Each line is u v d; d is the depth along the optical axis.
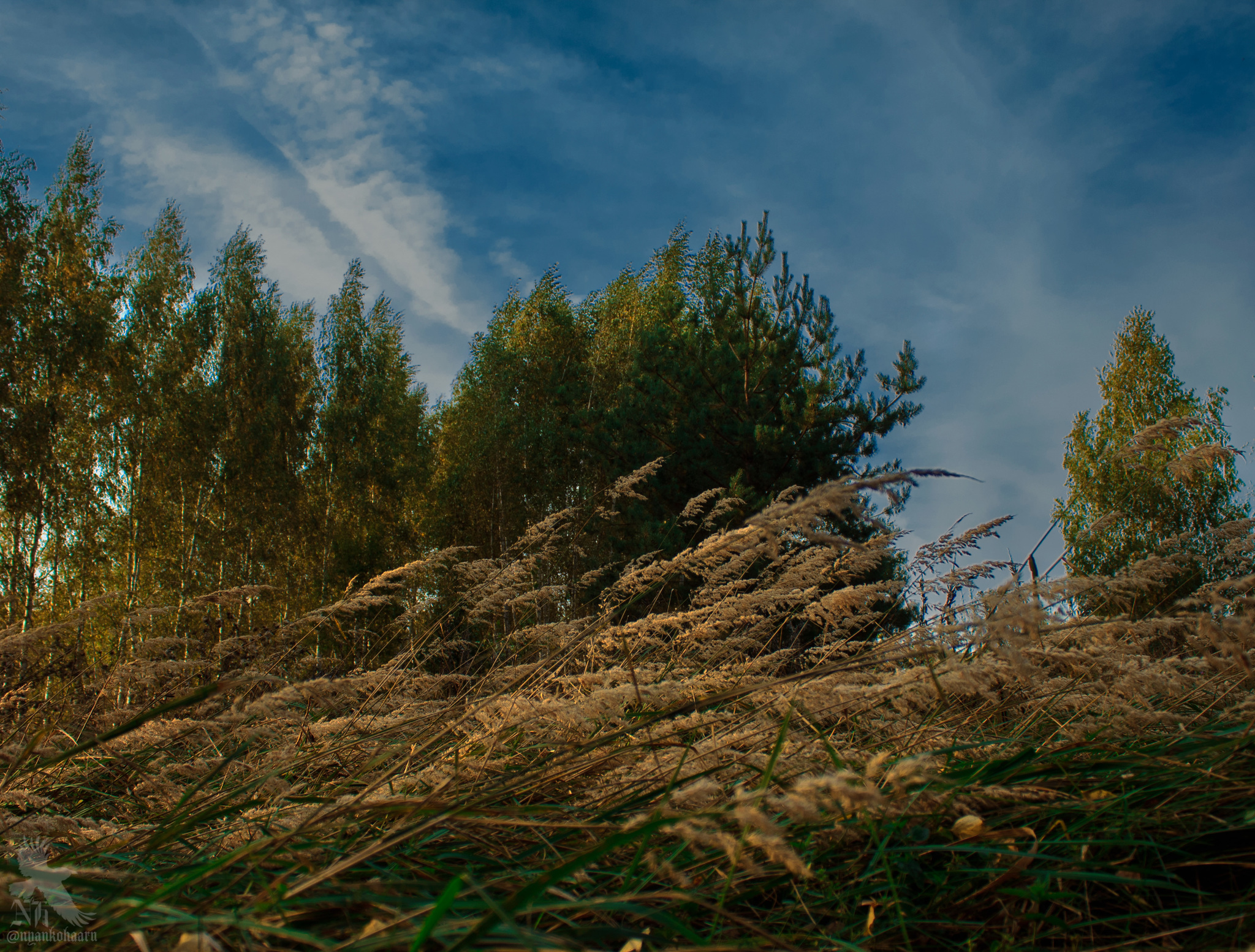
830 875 1.46
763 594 2.71
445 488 24.33
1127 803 1.54
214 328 21.36
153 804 2.19
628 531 12.34
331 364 25.31
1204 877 1.42
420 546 24.02
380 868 1.40
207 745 2.65
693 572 2.64
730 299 13.53
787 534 1.32
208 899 1.16
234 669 2.71
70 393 17.75
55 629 2.35
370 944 0.96
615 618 2.96
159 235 21.09
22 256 16.66
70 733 2.26
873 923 1.31
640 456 12.35
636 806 1.58
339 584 20.84
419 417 26.78
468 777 1.81
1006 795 1.44
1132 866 1.35
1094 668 1.94
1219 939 1.18
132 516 18.98
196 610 2.89
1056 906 1.36
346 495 23.31
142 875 1.46
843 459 12.45
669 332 13.95
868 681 2.20
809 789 1.00
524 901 0.93
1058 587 1.71
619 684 2.40
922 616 2.29
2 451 15.46
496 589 3.40
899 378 12.77
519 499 23.62
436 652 3.27
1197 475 2.38
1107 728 1.91
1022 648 1.65
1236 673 1.99
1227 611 1.74
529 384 25.33
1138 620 1.97
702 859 1.40
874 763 1.10
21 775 1.97
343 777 2.26
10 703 2.45
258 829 1.69
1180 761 1.74
